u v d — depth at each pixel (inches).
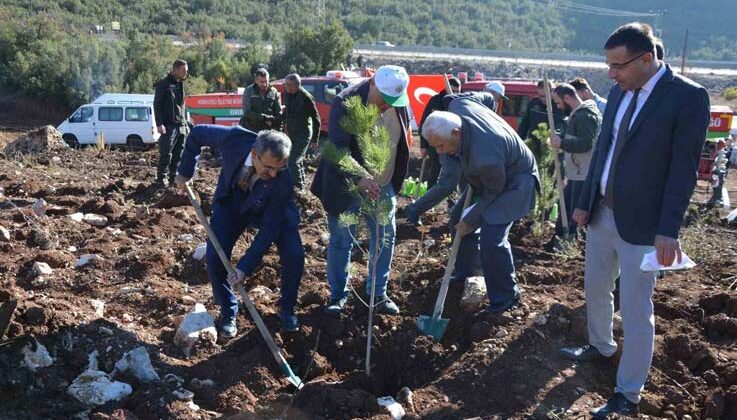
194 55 1536.7
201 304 197.9
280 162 163.2
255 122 365.4
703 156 604.4
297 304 205.0
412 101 362.3
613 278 169.5
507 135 184.5
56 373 164.6
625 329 156.4
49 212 300.2
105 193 363.3
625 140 149.3
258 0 3009.4
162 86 362.9
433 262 232.5
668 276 244.2
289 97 366.9
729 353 186.1
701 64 2332.7
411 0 4065.0
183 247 242.1
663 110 143.7
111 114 823.7
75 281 216.1
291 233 182.7
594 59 2282.2
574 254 259.3
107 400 157.3
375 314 195.9
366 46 2139.5
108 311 196.9
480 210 187.5
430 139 178.7
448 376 172.7
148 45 1469.0
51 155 559.2
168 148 366.6
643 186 148.1
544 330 188.4
